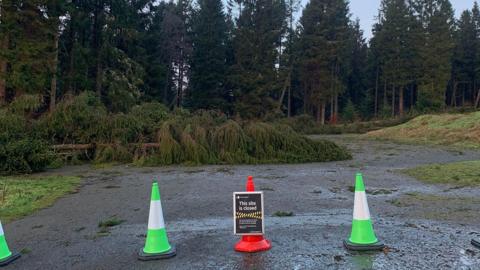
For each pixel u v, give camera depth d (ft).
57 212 21.08
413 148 59.00
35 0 74.64
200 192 25.71
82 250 14.88
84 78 99.09
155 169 38.04
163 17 160.35
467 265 12.55
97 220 19.22
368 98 207.82
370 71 216.13
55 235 16.87
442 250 13.91
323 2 175.32
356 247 14.03
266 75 155.53
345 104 211.20
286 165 40.34
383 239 15.20
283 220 18.38
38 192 26.21
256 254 13.91
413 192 24.68
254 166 39.60
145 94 128.67
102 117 44.06
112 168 39.04
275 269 12.54
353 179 30.55
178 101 176.35
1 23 72.08
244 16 160.86
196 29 169.37
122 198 24.38
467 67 219.41
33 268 13.29
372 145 65.62
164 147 41.19
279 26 167.63
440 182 27.96
